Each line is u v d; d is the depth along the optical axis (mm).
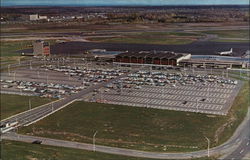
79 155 94875
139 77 195875
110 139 107688
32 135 111250
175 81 183750
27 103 147750
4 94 163250
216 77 193375
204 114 130625
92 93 163000
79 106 143125
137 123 122312
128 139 107562
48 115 131750
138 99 152000
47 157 93375
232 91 163125
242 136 108000
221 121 122562
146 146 101562
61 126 119812
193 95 157000
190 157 93375
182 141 105188
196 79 188125
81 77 199375
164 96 156125
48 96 158250
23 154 95500
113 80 190375
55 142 105312
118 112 134875
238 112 132375
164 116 129375
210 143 102812
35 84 181500
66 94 162000
